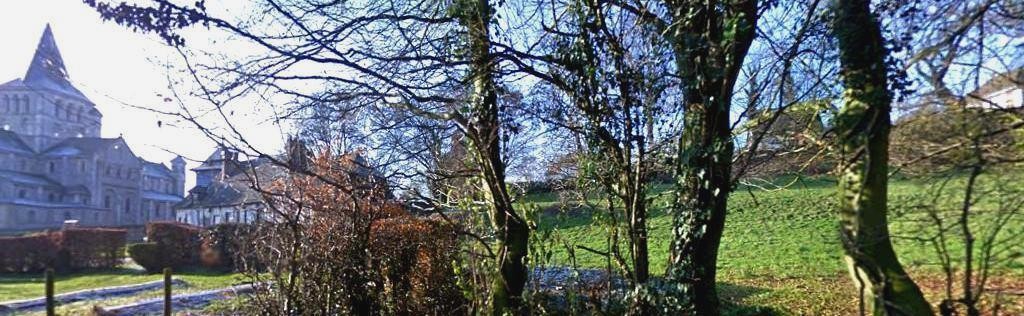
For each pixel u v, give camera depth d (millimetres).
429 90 6105
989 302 5117
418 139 6859
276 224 7730
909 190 5105
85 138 87188
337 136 7551
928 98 4758
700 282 5766
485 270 7195
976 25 4523
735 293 11883
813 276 13062
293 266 7406
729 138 5609
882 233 4809
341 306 7770
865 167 4844
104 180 87000
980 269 4477
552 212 7477
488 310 6949
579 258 7016
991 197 4480
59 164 83938
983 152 4469
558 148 6910
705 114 5613
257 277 7922
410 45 5906
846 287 11430
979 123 4461
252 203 8539
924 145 4891
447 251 8109
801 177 6590
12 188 76062
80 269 26047
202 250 22828
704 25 5422
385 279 8211
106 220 86500
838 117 5117
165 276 9945
